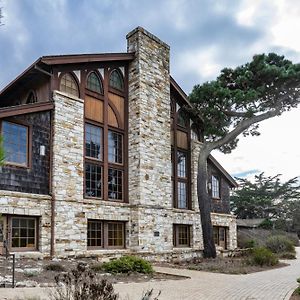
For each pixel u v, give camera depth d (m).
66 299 6.07
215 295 9.16
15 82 15.75
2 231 11.90
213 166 24.08
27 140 13.69
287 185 52.41
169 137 19.17
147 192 17.44
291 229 47.62
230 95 18.81
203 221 19.58
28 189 13.45
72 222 14.55
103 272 12.19
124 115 17.95
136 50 18.17
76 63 15.80
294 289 10.30
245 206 50.28
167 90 19.52
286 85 19.23
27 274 10.28
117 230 16.88
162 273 13.05
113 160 17.30
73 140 15.02
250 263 16.88
